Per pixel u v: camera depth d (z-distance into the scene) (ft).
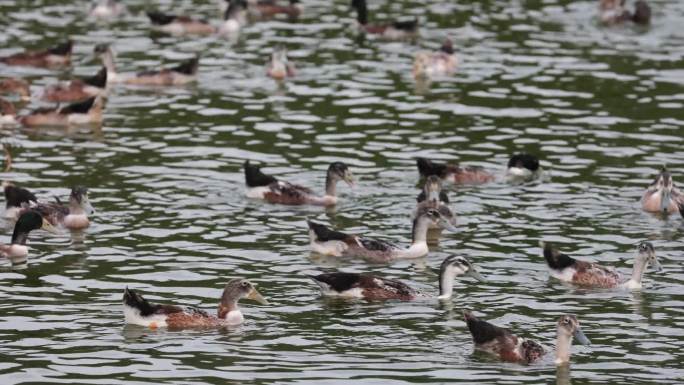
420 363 79.97
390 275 96.94
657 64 160.25
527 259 99.91
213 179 118.93
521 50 166.30
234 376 77.36
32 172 119.44
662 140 131.44
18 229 98.68
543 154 127.34
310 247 101.76
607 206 112.78
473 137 132.57
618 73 155.94
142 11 187.93
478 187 118.32
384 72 156.97
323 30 177.88
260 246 102.12
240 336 84.02
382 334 84.79
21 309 87.86
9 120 136.26
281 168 122.31
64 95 145.69
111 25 178.81
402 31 173.58
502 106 143.13
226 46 169.37
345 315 88.12
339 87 150.30
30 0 191.01
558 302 91.25
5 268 96.02
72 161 123.13
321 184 118.11
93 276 94.53
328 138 131.85
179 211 110.01
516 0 194.39
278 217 109.60
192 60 152.97
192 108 142.20
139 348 81.56
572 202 113.91
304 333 84.69
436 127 135.85
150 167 121.80
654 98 145.89
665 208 110.42
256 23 181.78
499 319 87.81
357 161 124.88
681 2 195.31
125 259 98.22
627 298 92.32
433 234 106.11
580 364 80.43
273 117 138.72
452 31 176.55
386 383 76.79
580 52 165.58
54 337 83.10
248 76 155.12
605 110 141.59
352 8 190.70
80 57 162.30
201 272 95.76
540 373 78.89
